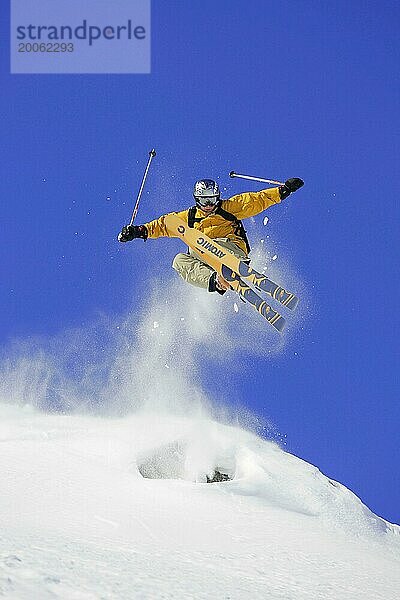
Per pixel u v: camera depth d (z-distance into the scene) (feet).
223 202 68.74
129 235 68.80
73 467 59.06
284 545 48.91
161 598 26.99
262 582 36.73
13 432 69.31
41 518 43.98
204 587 31.01
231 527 51.08
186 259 68.85
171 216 69.51
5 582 24.12
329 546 51.75
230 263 65.46
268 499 61.62
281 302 63.05
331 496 65.72
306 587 38.34
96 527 44.09
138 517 48.65
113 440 68.33
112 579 27.86
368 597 39.29
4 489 50.19
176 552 40.32
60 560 28.96
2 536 32.37
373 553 54.80
